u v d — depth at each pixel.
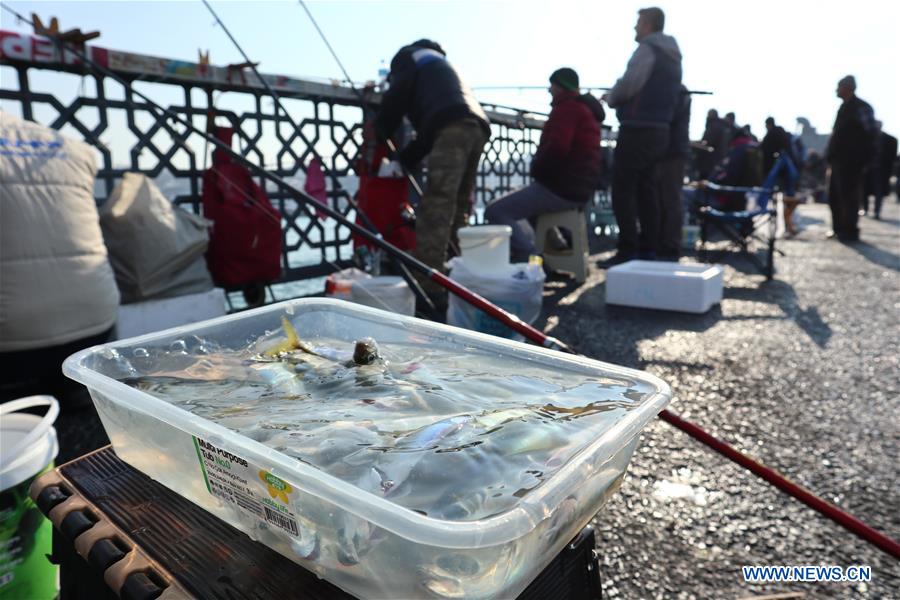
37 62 2.71
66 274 1.95
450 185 3.49
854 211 7.27
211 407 0.90
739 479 1.76
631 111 5.09
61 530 0.82
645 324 3.49
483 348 1.12
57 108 2.89
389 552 0.59
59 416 2.11
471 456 0.69
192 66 3.28
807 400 2.33
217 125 3.56
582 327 3.43
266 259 3.23
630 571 1.37
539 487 0.61
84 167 2.09
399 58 3.73
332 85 4.15
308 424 0.81
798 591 1.31
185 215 2.85
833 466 1.82
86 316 2.03
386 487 0.65
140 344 1.08
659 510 1.61
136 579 0.69
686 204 7.45
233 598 0.66
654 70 4.94
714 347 3.03
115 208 2.59
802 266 5.50
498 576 0.59
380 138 3.89
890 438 2.00
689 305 3.74
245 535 0.77
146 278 2.60
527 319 2.87
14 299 1.83
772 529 1.52
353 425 0.79
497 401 0.89
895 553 1.19
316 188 4.06
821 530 1.52
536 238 4.91
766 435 2.03
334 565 0.65
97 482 0.90
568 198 4.50
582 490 0.71
